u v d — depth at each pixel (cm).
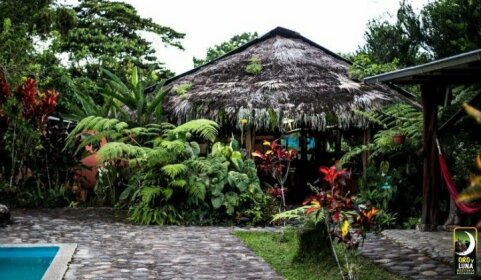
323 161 1504
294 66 1451
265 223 1090
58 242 858
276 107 1280
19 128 1258
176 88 1418
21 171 1321
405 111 1220
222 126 1399
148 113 1318
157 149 1128
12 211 1209
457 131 1103
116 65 2456
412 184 1126
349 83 1391
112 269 679
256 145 1480
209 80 1446
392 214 1100
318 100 1302
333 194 597
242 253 792
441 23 1700
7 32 1451
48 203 1286
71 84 1606
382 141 1126
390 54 1950
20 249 816
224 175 1123
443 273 671
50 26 2083
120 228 1013
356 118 1281
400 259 749
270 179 1397
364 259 745
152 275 654
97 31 2622
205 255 776
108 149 1096
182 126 1175
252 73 1434
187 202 1110
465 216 979
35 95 1271
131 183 1236
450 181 858
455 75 879
